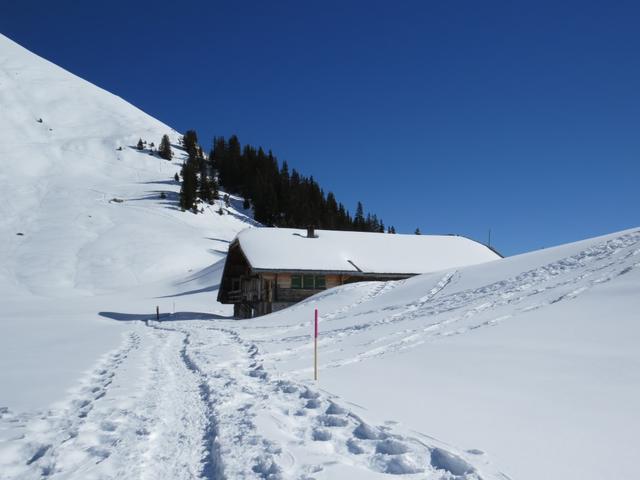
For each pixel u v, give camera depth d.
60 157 152.75
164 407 8.35
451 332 13.38
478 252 39.34
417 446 5.46
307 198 130.62
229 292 41.69
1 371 12.38
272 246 35.56
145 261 79.75
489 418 6.30
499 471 4.62
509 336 11.59
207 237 95.12
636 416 5.92
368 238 39.47
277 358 13.55
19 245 84.62
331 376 10.01
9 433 7.03
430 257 37.44
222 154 160.88
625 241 18.77
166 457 5.92
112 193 120.00
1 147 149.00
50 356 15.29
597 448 5.06
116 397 9.10
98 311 47.41
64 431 7.09
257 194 127.00
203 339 19.61
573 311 12.68
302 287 33.69
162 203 113.88
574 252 20.02
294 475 4.91
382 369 10.23
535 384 7.77
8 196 109.44
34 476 5.53
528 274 19.14
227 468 5.25
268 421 7.02
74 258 80.00
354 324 18.73
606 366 8.24
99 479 5.28
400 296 23.27
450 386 8.18
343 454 5.61
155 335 23.08
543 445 5.24
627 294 12.88
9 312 47.34
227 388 9.63
